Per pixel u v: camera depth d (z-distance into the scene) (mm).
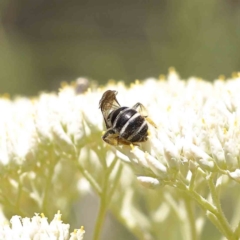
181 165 164
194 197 164
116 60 460
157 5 457
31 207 188
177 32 387
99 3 505
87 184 204
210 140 163
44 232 160
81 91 200
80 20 510
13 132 182
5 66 435
